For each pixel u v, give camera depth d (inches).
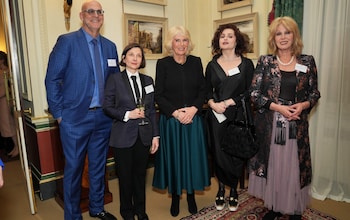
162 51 149.7
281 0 116.1
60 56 84.8
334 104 109.8
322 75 110.8
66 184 91.4
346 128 109.0
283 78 81.0
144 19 139.8
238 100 91.6
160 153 97.0
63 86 88.4
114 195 122.7
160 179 97.8
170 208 107.5
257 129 87.1
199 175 95.9
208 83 97.7
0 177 57.2
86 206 108.8
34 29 113.7
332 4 106.4
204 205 110.7
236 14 143.0
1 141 195.9
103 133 95.1
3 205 116.4
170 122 94.6
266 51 131.3
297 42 80.0
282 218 95.9
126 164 89.1
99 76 90.8
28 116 124.7
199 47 162.7
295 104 80.1
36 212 109.9
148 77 93.3
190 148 95.4
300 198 82.9
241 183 121.5
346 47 105.3
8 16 94.6
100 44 93.0
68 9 114.0
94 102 90.4
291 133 80.7
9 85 127.5
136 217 101.5
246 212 102.6
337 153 112.3
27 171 105.9
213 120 95.0
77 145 89.5
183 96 94.1
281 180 83.0
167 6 150.2
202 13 158.1
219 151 94.9
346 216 99.9
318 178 115.2
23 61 121.6
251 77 93.0
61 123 88.5
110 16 130.6
